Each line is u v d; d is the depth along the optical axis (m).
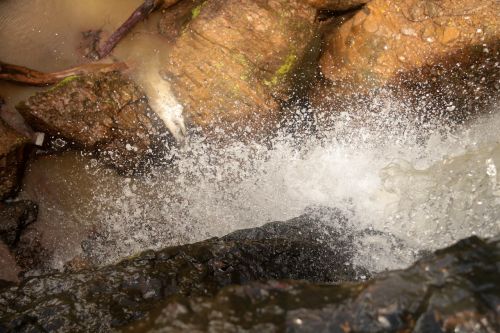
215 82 5.04
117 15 5.53
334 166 4.98
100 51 5.35
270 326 2.06
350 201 4.51
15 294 3.21
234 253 3.34
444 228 3.62
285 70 5.03
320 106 5.17
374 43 4.84
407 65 4.80
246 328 2.06
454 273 2.09
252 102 5.04
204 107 5.10
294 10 4.96
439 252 2.24
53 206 4.92
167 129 5.16
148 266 3.19
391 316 1.99
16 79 5.05
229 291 2.24
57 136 4.95
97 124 4.90
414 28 4.71
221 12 5.01
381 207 4.22
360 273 3.44
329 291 2.22
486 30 4.54
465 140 4.82
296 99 5.15
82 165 5.05
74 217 4.93
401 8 4.73
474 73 4.73
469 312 1.92
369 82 4.95
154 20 5.48
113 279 3.11
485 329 1.87
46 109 4.78
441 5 4.63
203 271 3.16
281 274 3.31
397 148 5.00
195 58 5.08
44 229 4.82
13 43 5.34
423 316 1.97
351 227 4.04
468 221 3.53
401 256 3.54
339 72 5.05
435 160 4.75
